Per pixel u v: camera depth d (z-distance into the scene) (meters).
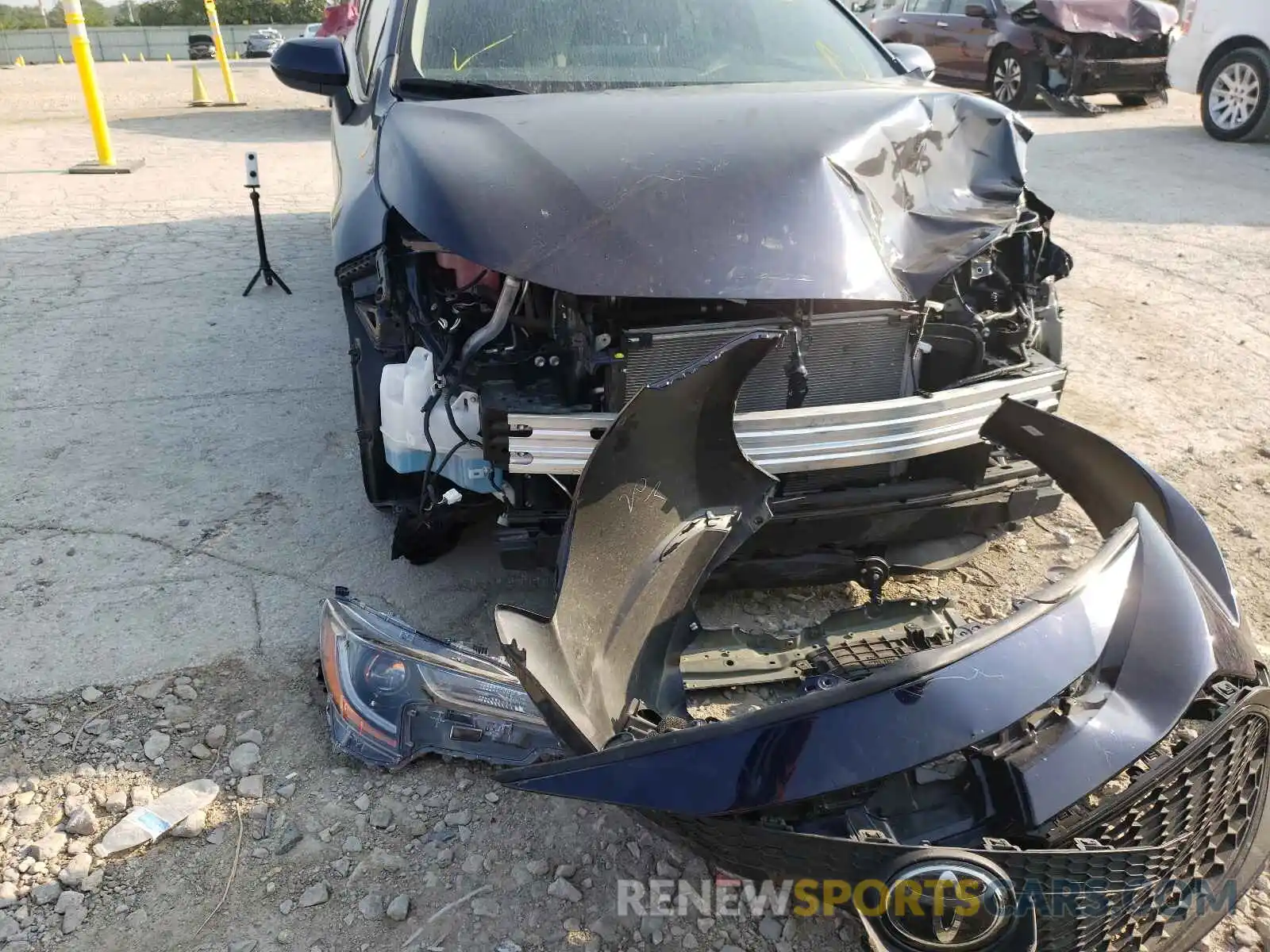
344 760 2.44
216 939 1.99
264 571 3.19
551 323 2.42
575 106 2.81
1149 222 7.02
